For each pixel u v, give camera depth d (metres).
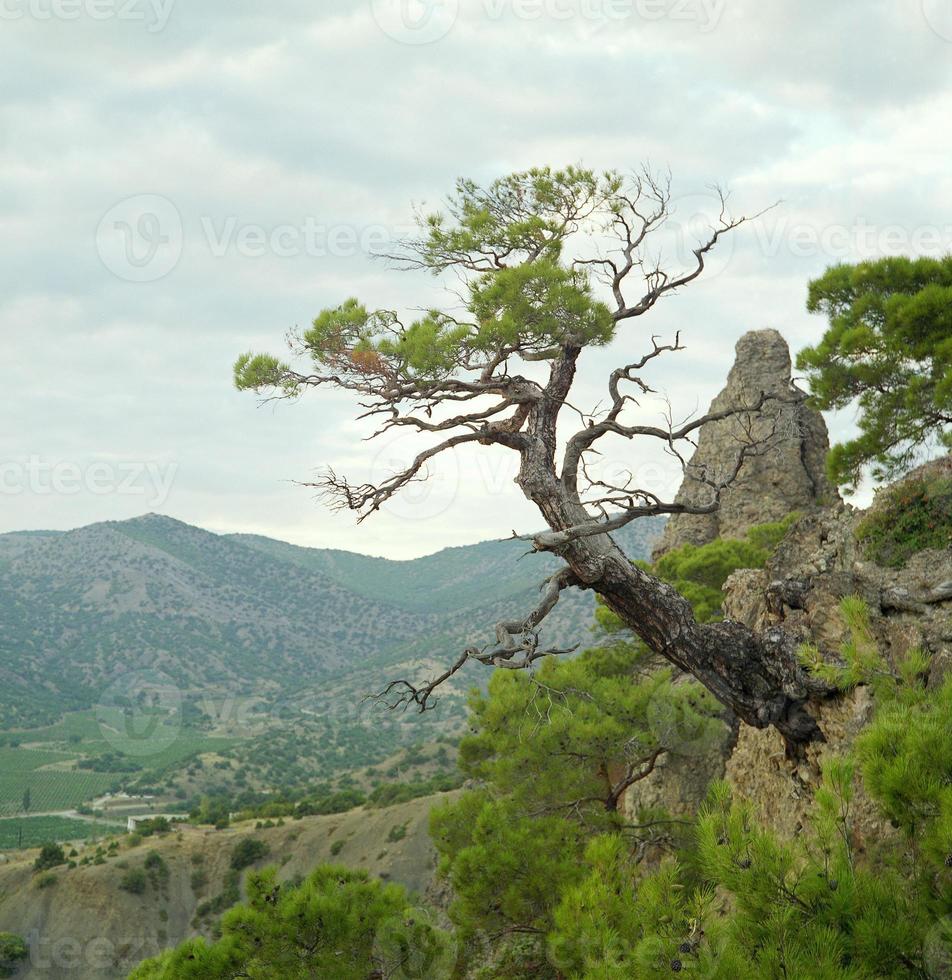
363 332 14.04
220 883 90.00
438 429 14.22
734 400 42.22
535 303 13.28
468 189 16.03
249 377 13.88
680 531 42.09
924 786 5.80
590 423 14.33
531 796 17.56
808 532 14.88
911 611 11.87
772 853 6.01
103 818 155.62
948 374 15.67
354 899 10.95
